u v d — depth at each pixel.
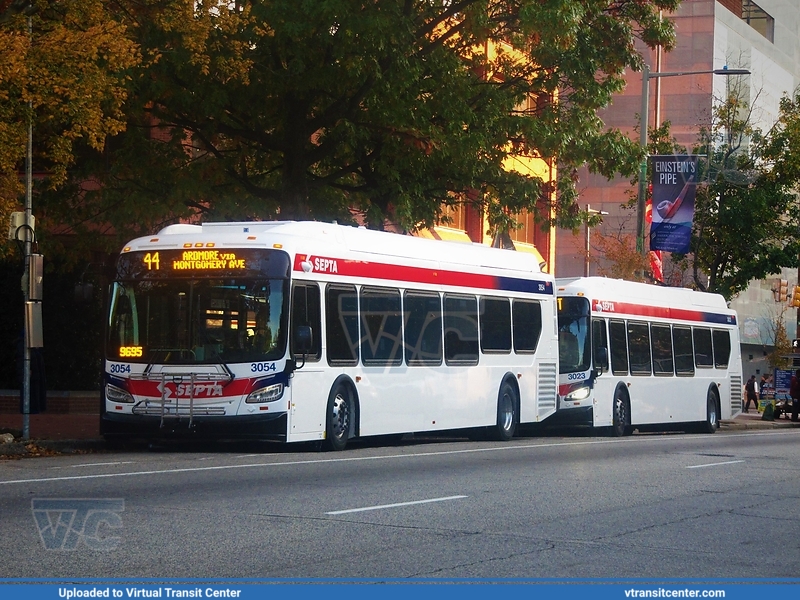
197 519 11.34
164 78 24.77
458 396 24.88
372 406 22.06
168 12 22.67
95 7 21.14
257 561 9.23
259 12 23.84
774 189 50.44
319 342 20.56
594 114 29.88
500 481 15.80
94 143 20.77
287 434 19.67
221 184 27.70
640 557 10.00
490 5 28.22
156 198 26.28
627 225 69.12
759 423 48.91
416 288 23.64
